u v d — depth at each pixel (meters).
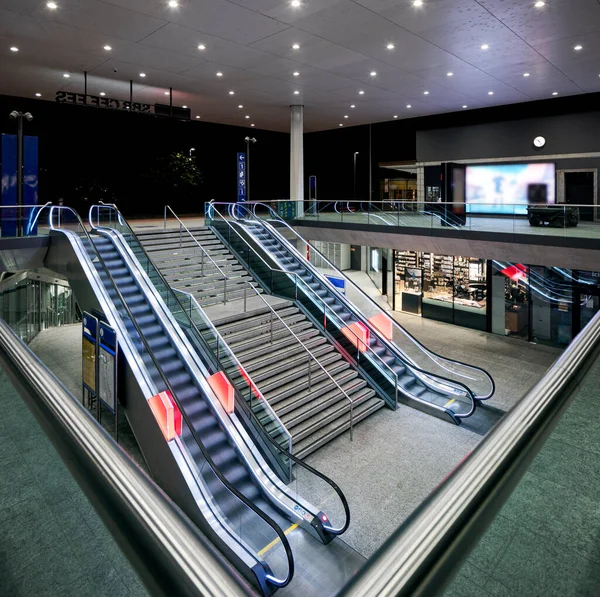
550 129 22.62
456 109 24.70
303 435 10.41
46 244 14.99
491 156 24.81
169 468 8.74
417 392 12.88
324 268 22.55
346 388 12.20
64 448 1.37
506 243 16.00
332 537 7.76
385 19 12.03
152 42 13.69
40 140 26.78
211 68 16.38
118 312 11.31
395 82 18.52
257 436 9.62
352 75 17.41
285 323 12.93
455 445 10.53
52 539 2.03
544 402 1.69
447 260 20.08
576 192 22.31
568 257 14.66
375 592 0.87
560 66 16.38
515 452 1.40
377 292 26.08
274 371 11.62
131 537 1.03
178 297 11.55
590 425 2.85
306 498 8.74
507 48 14.37
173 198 33.31
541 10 11.53
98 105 16.91
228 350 10.18
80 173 29.23
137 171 30.67
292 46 14.09
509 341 18.03
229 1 10.94
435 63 15.95
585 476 2.33
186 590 0.89
